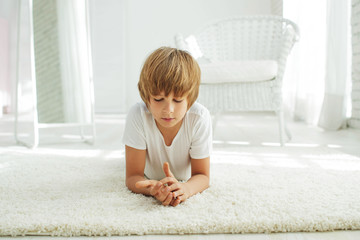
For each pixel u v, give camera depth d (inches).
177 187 30.1
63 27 76.5
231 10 172.2
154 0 173.8
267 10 171.3
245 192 34.2
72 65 76.5
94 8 171.2
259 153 59.8
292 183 38.0
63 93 75.2
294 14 128.4
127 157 36.3
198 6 173.0
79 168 46.8
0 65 158.1
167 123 29.0
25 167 47.1
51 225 26.0
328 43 96.5
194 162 36.8
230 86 71.3
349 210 28.9
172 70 27.1
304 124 112.7
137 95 176.4
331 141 75.0
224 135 87.2
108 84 173.8
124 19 171.8
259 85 70.0
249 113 163.9
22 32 163.2
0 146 71.6
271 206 29.8
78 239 25.4
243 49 97.7
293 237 25.8
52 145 73.3
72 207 29.7
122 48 172.2
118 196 33.3
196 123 34.5
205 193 34.0
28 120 133.8
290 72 132.1
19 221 26.5
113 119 140.5
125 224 26.2
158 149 36.1
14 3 163.2
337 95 94.3
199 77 30.9
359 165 48.9
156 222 26.6
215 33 95.3
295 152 60.6
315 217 27.3
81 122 75.7
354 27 94.7
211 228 26.3
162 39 174.7
